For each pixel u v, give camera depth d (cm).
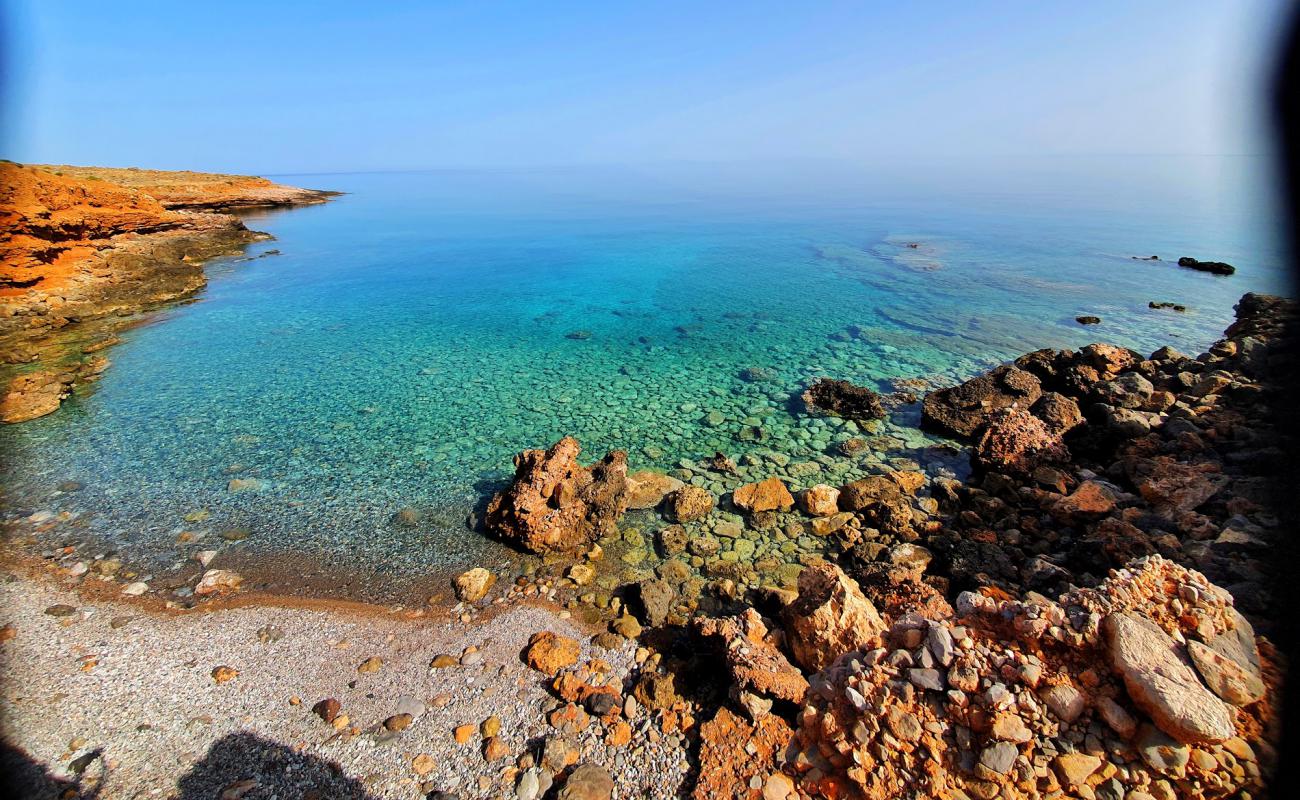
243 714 715
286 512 1177
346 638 855
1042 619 605
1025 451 1221
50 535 1091
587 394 1794
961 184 12938
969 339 2242
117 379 1892
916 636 652
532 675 780
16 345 2169
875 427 1525
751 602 921
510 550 1069
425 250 4669
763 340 2347
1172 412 1281
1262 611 670
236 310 2825
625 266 3994
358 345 2309
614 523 1114
